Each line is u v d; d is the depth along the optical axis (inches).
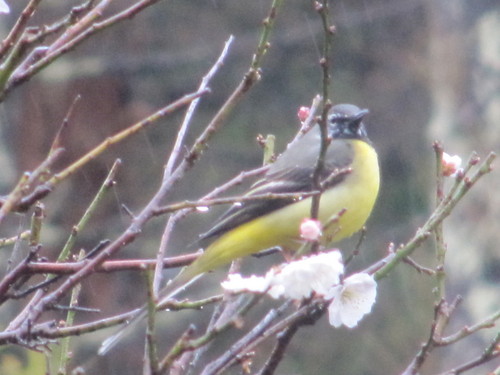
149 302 136.7
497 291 529.3
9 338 167.3
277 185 288.8
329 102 171.3
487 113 562.9
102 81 624.7
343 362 636.1
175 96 670.5
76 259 213.8
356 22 687.7
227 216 279.1
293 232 278.5
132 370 590.6
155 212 164.6
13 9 577.6
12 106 598.5
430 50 605.6
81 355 575.8
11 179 574.2
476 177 177.6
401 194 685.3
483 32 573.6
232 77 678.5
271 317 175.5
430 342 173.0
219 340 609.0
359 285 173.2
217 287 625.9
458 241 541.3
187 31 677.9
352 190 294.2
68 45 155.6
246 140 663.8
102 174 617.3
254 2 687.7
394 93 701.3
